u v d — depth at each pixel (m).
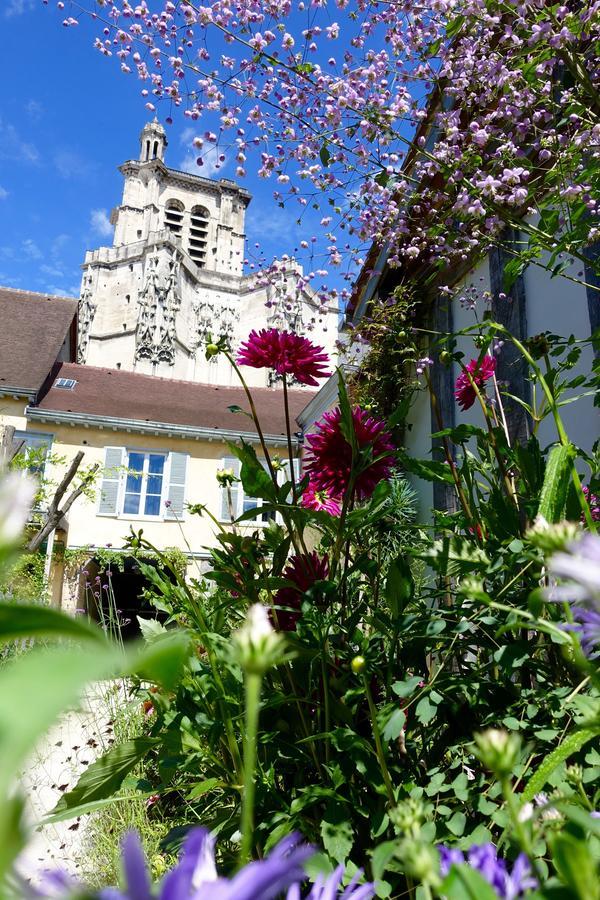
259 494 1.26
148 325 44.22
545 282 4.21
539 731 0.95
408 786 0.91
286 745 1.14
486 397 1.78
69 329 18.59
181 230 54.34
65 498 13.93
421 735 1.13
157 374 43.62
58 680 0.15
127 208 52.94
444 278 5.26
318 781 1.14
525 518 1.28
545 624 0.52
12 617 0.19
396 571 1.09
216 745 1.14
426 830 0.77
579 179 2.30
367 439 1.32
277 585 1.20
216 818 1.11
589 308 3.74
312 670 1.13
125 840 0.22
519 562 1.05
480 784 0.94
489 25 2.68
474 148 2.97
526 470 1.30
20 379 15.20
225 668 1.11
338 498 1.45
